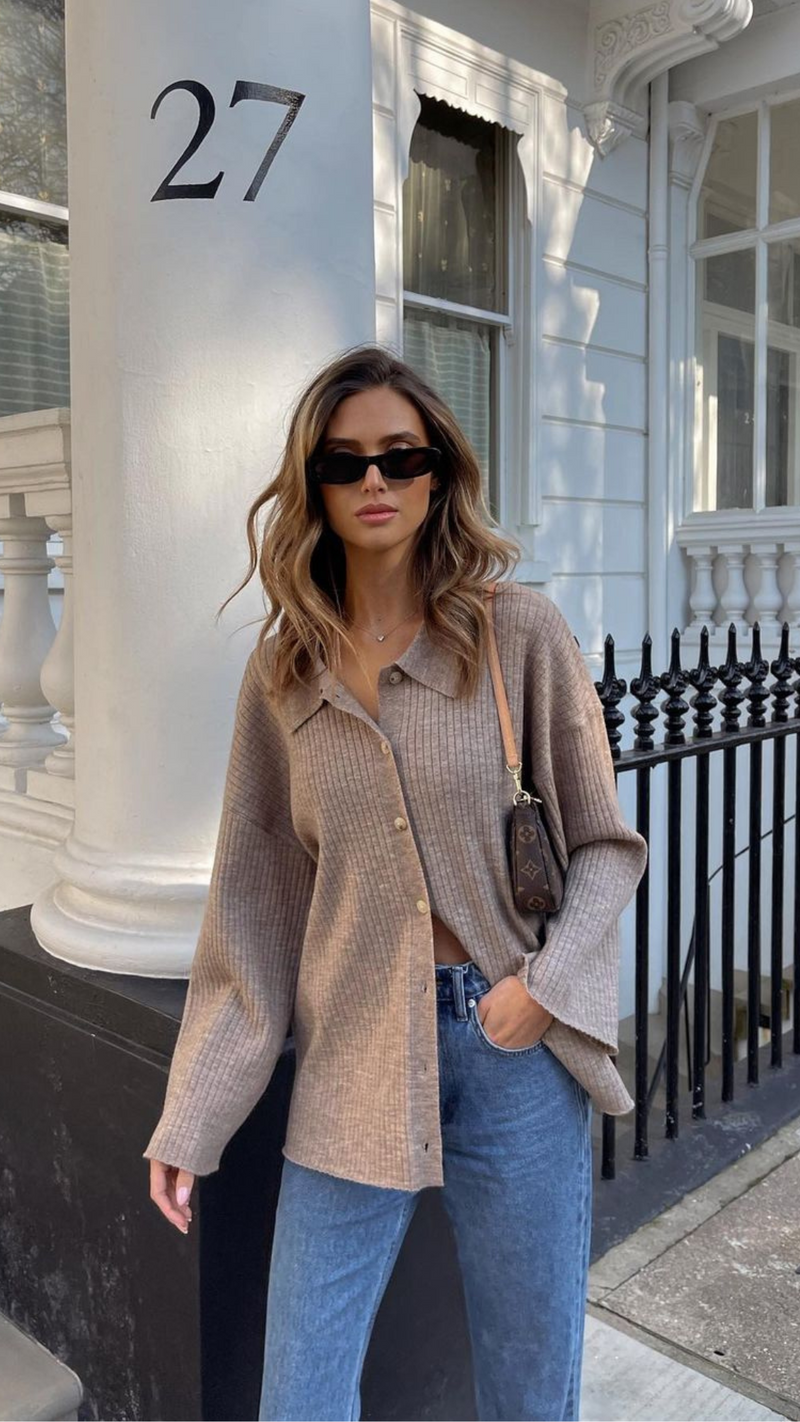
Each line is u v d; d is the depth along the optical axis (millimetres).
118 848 2021
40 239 4047
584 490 6004
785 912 5340
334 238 1988
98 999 1926
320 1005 1459
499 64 5223
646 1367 2201
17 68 3947
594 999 1390
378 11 4688
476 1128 1416
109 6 1892
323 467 1383
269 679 1459
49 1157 2068
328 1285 1435
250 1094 1481
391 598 1453
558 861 1473
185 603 1942
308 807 1427
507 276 5637
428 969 1384
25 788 2900
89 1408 2039
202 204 1871
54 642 2668
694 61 6020
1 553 3111
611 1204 2756
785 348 6051
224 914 1522
